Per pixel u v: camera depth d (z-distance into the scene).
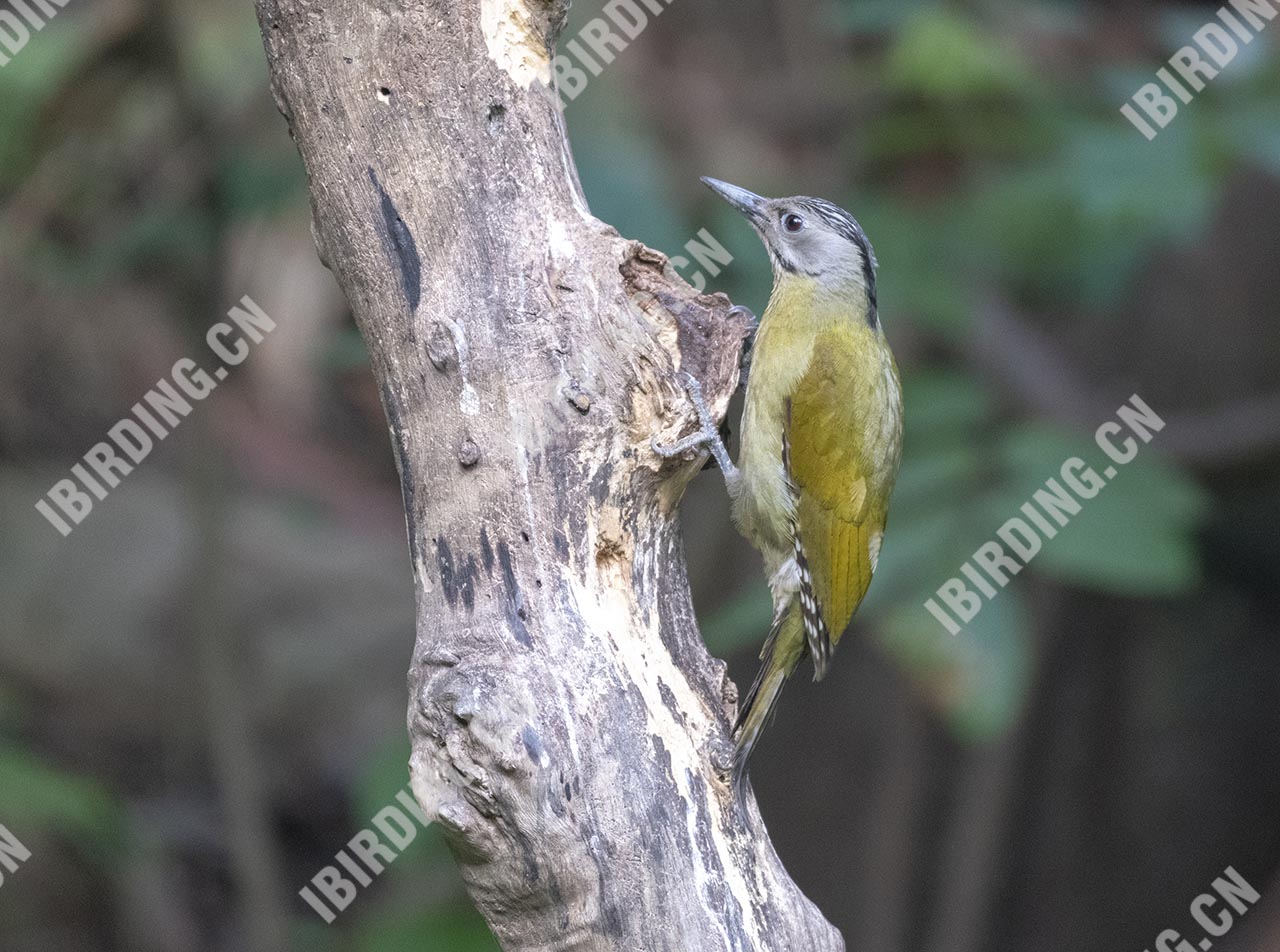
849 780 10.89
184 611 10.48
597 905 4.15
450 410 4.52
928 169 7.88
